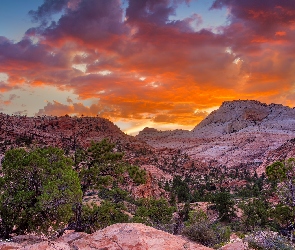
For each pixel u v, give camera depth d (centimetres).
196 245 889
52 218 1503
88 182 2077
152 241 866
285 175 2338
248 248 918
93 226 1939
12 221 1504
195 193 9625
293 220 2284
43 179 1575
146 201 3322
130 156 18425
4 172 1598
